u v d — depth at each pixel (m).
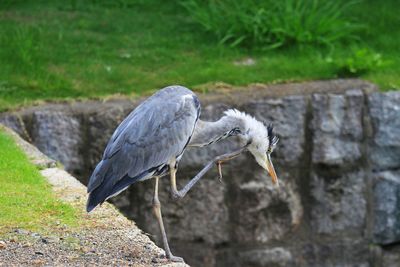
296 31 16.50
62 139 13.95
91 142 14.02
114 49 16.28
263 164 9.21
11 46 15.80
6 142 12.45
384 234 14.67
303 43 16.55
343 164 14.50
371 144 14.59
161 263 8.40
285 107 14.33
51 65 15.48
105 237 9.12
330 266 14.56
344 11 17.86
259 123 9.12
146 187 13.94
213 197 14.08
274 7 17.14
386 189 14.64
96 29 17.05
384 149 14.61
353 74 15.39
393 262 14.77
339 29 16.80
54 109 14.08
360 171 14.56
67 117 13.96
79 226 9.41
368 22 17.53
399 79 15.09
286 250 14.34
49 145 13.91
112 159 8.38
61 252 8.65
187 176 13.97
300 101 14.36
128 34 16.92
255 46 16.48
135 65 15.71
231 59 16.08
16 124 13.82
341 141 14.48
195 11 17.23
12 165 11.41
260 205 14.22
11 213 9.69
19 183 10.77
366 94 14.59
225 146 14.02
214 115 14.19
